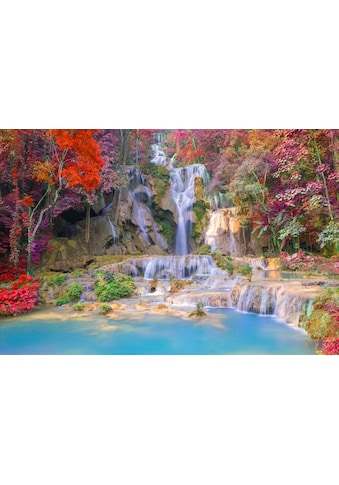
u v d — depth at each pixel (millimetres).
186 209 15891
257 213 12930
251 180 12836
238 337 6000
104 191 14016
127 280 9484
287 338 5895
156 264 11445
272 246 12711
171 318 7145
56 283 9539
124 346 5812
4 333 6480
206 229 15094
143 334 6293
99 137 13547
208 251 13727
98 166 11086
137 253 13672
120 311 7809
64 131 10008
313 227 10891
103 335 6305
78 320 7180
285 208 11664
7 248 10766
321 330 5641
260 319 7012
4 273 9922
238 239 14008
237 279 9625
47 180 10500
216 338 6000
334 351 5117
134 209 15195
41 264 11125
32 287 8539
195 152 16094
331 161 10555
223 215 14617
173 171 16844
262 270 10922
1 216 10422
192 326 6641
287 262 10922
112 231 13906
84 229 13703
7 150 10148
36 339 6141
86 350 5695
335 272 9523
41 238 11461
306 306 6516
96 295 8797
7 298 7824
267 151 12227
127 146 15844
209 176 15844
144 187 15805
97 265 11430
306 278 9102
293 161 10727
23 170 10492
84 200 12867
